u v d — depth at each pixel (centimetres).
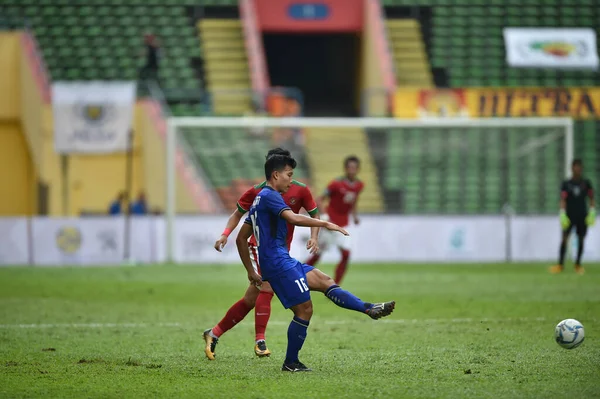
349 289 5894
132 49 11612
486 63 11969
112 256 8850
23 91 10319
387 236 9062
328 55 13162
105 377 2691
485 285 6116
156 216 8969
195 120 9156
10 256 8775
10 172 10606
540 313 4369
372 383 2556
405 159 10481
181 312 4622
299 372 2755
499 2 12431
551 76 11925
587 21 12394
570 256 9081
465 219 9100
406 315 4397
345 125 9619
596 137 10862
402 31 12181
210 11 12138
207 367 2872
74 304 5003
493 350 3175
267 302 3072
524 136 10612
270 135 10694
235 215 3014
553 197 10394
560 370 2733
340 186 5969
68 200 10169
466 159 10512
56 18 11800
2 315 4450
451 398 2327
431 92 10481
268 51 13225
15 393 2448
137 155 10262
